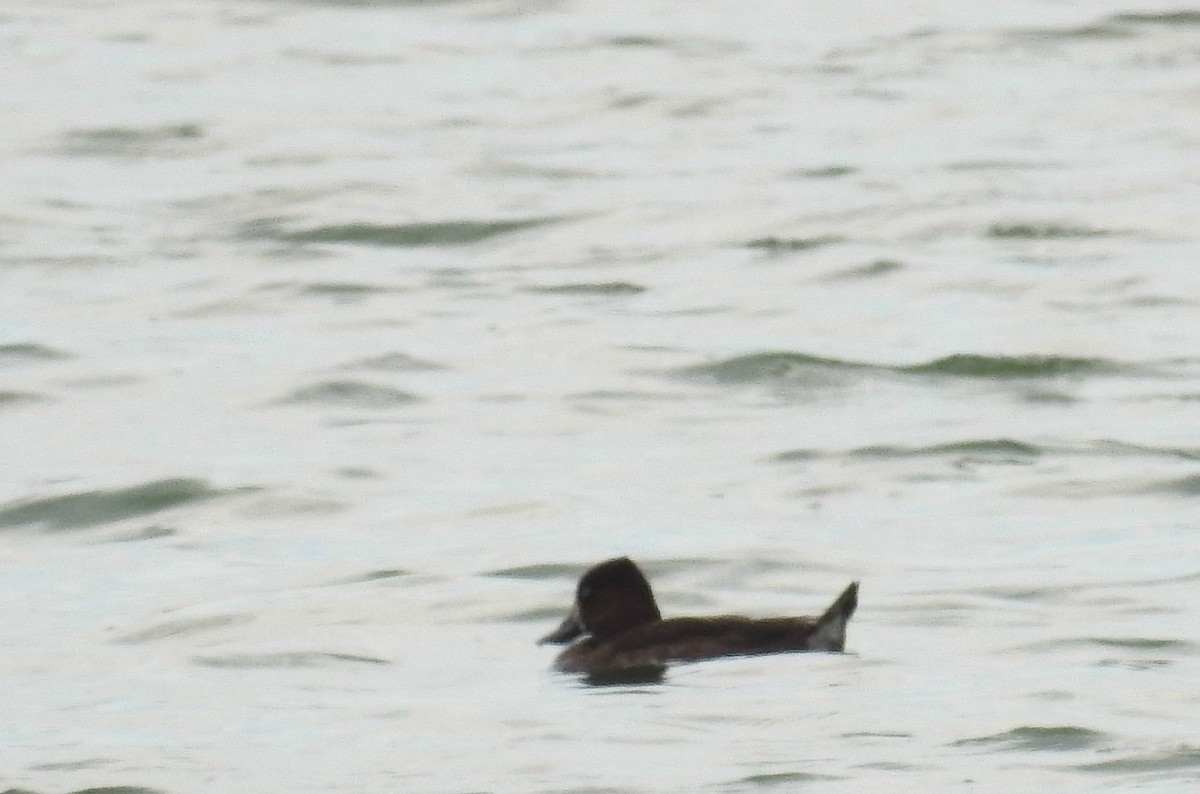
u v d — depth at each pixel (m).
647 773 47.97
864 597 63.03
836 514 73.38
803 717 51.38
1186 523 71.31
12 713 54.34
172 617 62.97
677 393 90.12
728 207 119.44
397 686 55.47
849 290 105.50
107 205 122.19
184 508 75.69
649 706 52.31
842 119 137.62
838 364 92.81
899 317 100.75
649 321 100.81
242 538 72.25
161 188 125.62
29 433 86.00
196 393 90.94
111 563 69.94
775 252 111.94
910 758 48.47
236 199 122.56
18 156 132.12
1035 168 125.69
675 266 110.31
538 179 126.19
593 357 94.88
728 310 102.44
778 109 140.50
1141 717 51.09
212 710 54.00
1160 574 65.00
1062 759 48.59
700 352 95.06
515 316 102.06
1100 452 79.94
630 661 55.19
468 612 62.44
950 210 117.50
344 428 86.06
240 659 58.47
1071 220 115.31
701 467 79.94
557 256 112.56
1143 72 147.62
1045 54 152.00
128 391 91.50
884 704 52.12
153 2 171.50
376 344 97.31
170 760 50.28
